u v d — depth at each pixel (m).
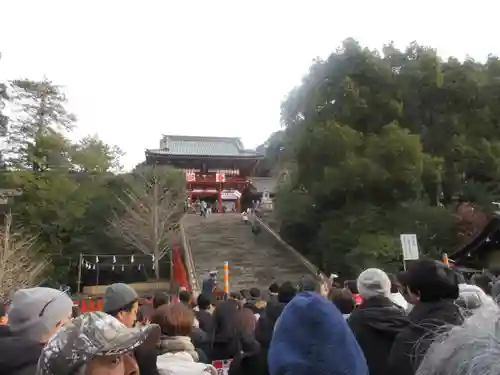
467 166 29.83
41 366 2.22
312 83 32.31
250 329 5.32
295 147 30.52
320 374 2.23
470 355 1.67
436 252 25.64
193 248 35.25
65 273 34.16
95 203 36.84
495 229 16.00
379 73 30.39
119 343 2.22
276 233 38.12
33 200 34.75
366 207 28.09
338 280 27.73
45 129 46.66
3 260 23.50
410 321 3.45
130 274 35.59
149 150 56.62
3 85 46.16
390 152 26.56
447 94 30.55
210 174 57.19
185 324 4.01
